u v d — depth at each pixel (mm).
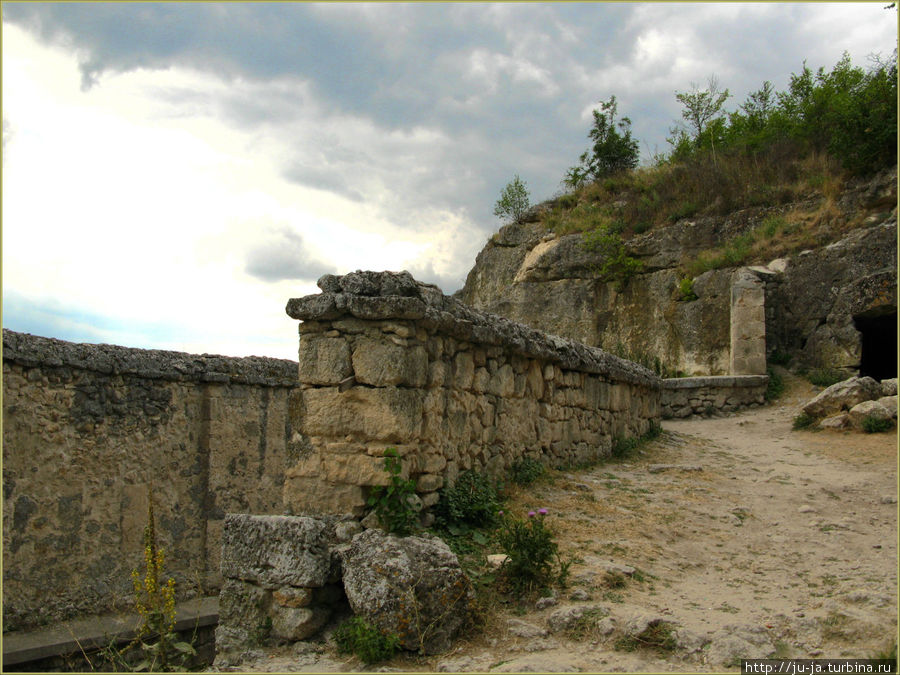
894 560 5547
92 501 7430
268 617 4500
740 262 18734
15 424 6754
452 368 6004
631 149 28641
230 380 8969
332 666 4004
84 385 7438
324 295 5328
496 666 3816
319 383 5328
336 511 5148
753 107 29891
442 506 5570
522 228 27312
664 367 18766
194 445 8602
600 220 23812
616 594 4699
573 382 8828
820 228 18078
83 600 7203
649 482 8141
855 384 11656
